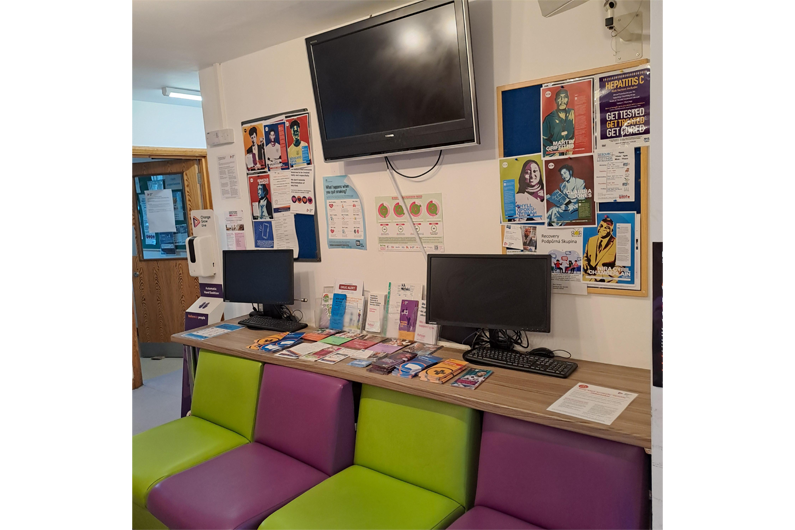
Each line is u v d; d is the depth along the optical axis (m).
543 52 2.07
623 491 1.45
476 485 1.81
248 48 3.03
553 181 2.11
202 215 3.49
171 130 5.02
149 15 2.47
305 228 3.01
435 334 2.40
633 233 1.96
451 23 2.05
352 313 2.76
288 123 2.98
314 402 2.12
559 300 2.15
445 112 2.17
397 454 1.92
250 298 3.05
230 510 1.80
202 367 2.64
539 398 1.72
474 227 2.35
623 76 1.91
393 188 2.58
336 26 2.69
